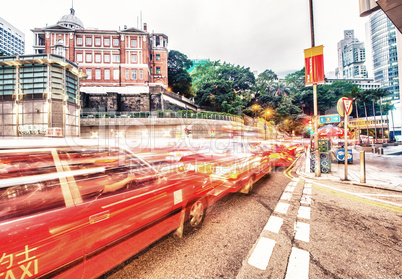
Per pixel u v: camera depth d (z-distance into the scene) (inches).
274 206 173.0
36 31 1475.1
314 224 136.9
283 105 2401.6
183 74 2143.2
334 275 85.4
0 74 735.1
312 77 321.7
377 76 5162.4
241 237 118.0
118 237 75.4
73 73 832.3
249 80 2891.2
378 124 2198.6
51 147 81.5
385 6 204.1
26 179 71.6
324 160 343.3
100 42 1515.7
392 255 100.6
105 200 75.6
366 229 130.0
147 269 88.3
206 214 153.4
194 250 103.7
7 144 69.6
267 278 82.9
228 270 88.0
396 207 171.5
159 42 1881.2
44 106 740.7
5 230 51.3
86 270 64.1
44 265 54.1
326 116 481.7
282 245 109.7
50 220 58.6
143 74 1540.4
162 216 97.7
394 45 4739.2
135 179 102.2
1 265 47.2
